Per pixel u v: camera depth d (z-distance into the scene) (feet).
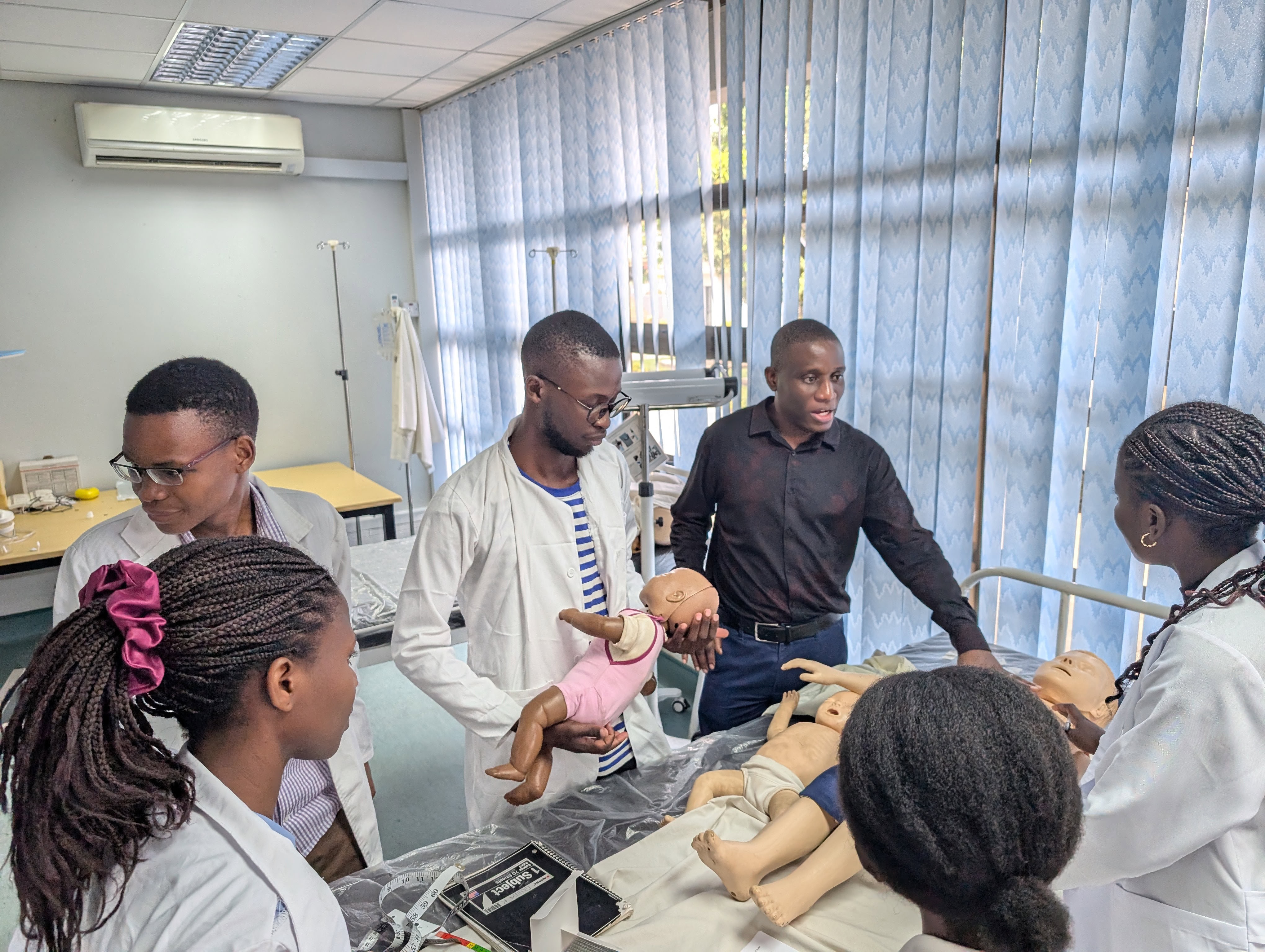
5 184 13.51
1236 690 2.51
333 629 2.31
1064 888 2.93
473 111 14.75
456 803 8.45
